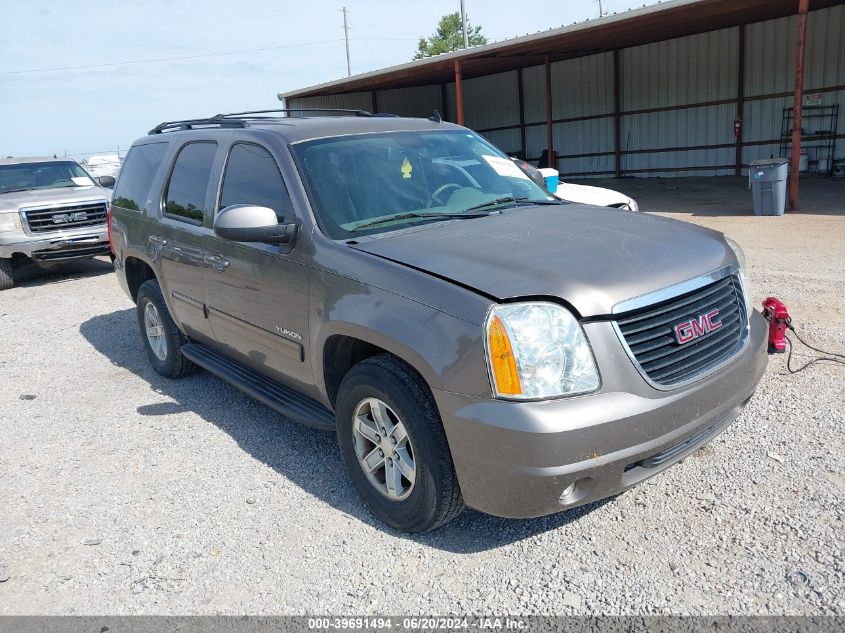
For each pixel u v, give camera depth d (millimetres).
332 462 4113
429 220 3777
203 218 4598
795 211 12539
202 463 4211
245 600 2936
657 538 3111
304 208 3719
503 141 27391
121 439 4648
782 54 18750
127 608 2938
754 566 2863
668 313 2990
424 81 27062
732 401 3166
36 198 10672
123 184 6012
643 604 2711
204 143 4852
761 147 19781
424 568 3057
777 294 6777
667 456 2984
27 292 10391
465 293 2873
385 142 4309
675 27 17891
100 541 3447
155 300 5492
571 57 23234
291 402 4066
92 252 10914
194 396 5375
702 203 15062
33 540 3502
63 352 6895
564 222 3668
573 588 2844
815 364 4883
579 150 24547
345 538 3324
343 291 3355
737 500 3328
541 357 2721
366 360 3303
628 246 3242
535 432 2652
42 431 4902
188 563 3215
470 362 2779
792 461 3629
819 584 2723
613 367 2785
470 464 2838
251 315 4156
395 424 3229
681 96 21172
